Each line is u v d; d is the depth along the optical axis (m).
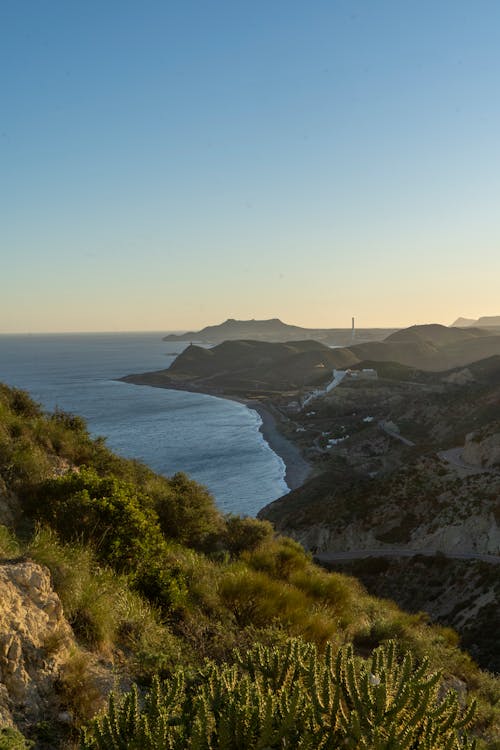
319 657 7.14
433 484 74.12
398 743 3.43
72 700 4.72
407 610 49.28
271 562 14.08
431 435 144.62
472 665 12.12
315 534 73.81
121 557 8.61
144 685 5.58
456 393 163.38
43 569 6.01
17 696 4.41
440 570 54.09
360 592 17.47
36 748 4.07
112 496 9.91
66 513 9.07
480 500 63.34
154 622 6.98
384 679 3.93
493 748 7.33
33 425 14.19
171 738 3.53
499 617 36.62
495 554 56.16
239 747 3.55
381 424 163.62
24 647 4.83
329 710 3.93
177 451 153.88
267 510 99.69
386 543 66.12
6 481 9.73
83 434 16.66
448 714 3.81
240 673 5.36
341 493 87.25
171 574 8.88
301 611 9.15
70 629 5.68
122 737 3.59
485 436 82.38
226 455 149.50
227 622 8.16
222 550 15.34
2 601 4.96
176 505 15.05
